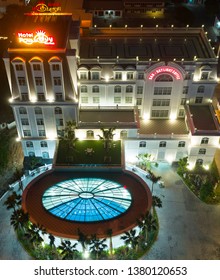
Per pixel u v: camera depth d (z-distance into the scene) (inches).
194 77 3469.5
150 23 6368.1
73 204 2942.9
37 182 3206.2
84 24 5467.5
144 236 2876.5
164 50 3634.4
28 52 3034.0
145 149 3595.0
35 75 3102.9
